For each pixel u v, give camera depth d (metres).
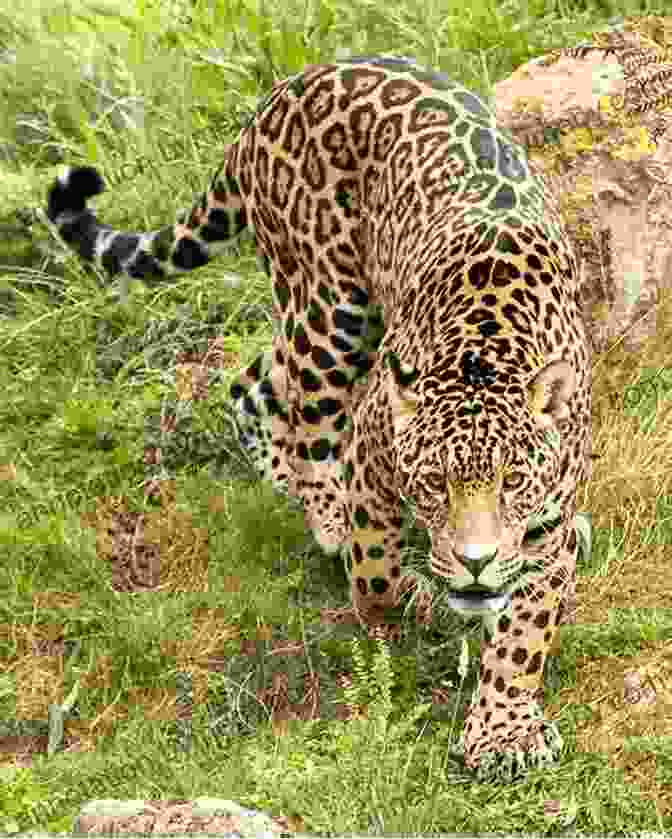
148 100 8.03
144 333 6.91
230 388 6.24
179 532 5.97
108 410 6.46
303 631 5.46
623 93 6.30
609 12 8.16
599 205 6.20
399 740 5.03
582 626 5.28
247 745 5.11
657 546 5.62
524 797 4.77
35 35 8.53
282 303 5.61
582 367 4.70
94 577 5.76
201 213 5.75
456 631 5.42
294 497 6.02
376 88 5.21
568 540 4.78
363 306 5.38
